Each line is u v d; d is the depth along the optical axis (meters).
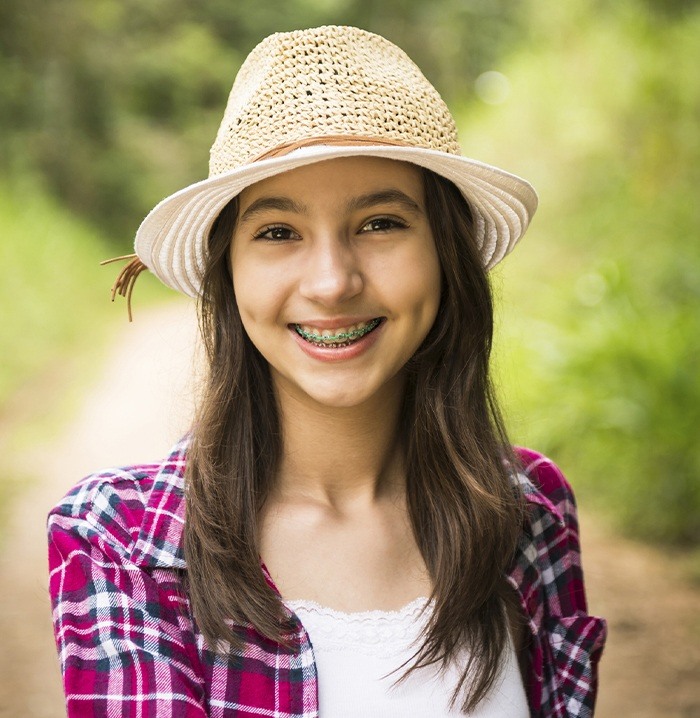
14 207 15.93
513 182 1.63
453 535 1.66
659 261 8.16
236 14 26.45
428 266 1.60
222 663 1.52
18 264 13.43
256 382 1.72
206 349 1.72
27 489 6.77
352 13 25.38
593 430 6.30
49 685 4.23
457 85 20.36
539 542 1.83
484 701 1.61
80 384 10.10
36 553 5.61
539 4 13.24
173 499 1.60
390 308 1.57
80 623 1.50
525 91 12.21
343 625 1.58
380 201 1.54
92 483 1.60
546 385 6.77
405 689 1.56
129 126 22.78
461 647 1.62
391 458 1.77
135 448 7.84
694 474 5.61
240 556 1.56
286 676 1.52
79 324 13.04
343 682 1.55
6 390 9.66
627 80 10.46
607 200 10.09
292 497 1.71
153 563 1.53
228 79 25.16
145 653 1.47
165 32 24.67
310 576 1.64
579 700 1.77
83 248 16.72
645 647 4.39
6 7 18.56
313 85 1.51
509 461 1.85
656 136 9.55
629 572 5.17
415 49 22.23
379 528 1.71
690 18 10.14
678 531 5.55
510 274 9.70
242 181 1.50
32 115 19.53
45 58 19.75
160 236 1.66
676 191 9.25
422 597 1.64
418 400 1.75
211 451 1.62
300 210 1.53
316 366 1.58
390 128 1.53
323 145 1.49
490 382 1.84
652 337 6.54
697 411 5.86
